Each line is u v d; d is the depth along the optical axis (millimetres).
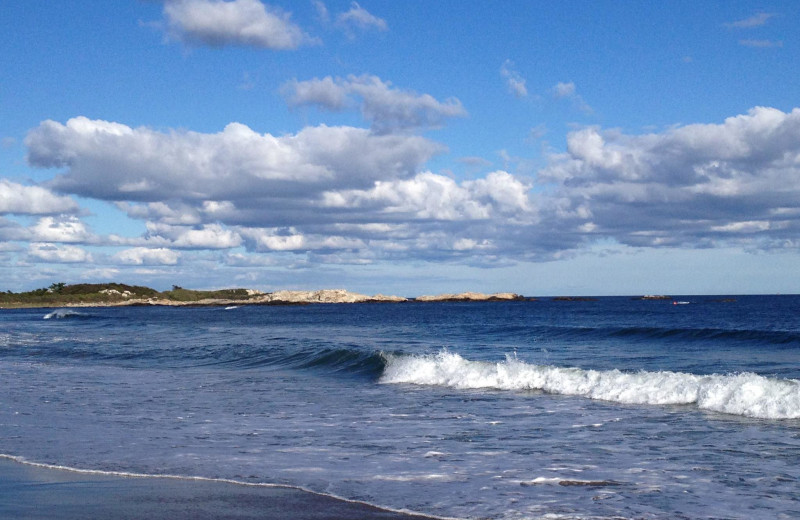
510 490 7367
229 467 8516
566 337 35625
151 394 16312
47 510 6555
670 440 10219
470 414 13023
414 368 19562
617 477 7965
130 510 6539
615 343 31000
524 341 33719
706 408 13148
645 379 14930
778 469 8328
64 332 49906
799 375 17750
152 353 29203
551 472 8227
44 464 8703
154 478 7934
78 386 17984
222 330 53625
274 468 8453
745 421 11750
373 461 8867
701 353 24953
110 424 11930
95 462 8812
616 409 13359
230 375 20922
